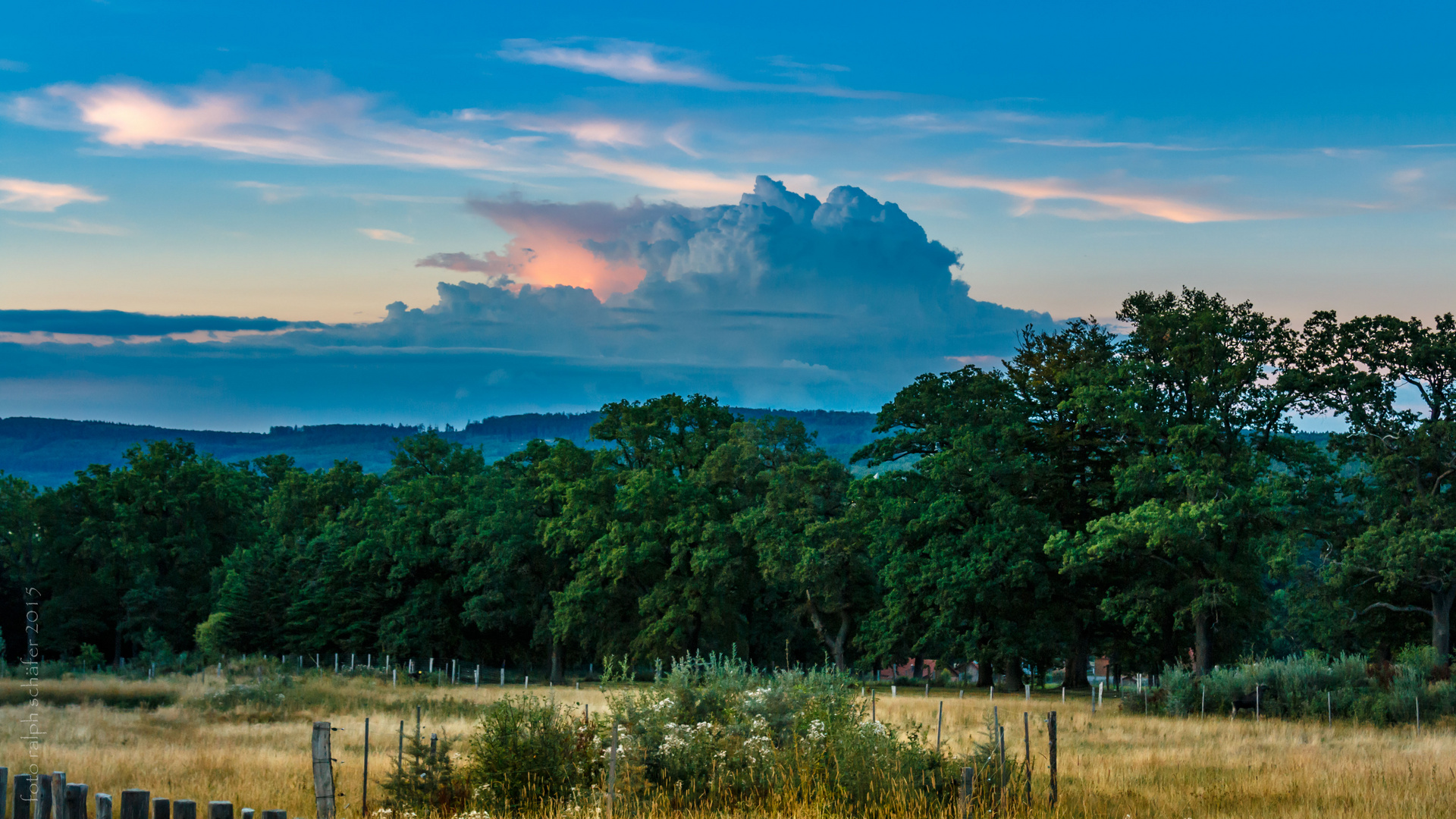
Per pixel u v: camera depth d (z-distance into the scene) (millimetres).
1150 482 47500
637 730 15930
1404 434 43688
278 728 27859
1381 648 46344
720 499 64375
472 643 70750
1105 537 45375
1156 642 55031
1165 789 17484
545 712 15984
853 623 61938
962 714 33438
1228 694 36938
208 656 57531
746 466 62688
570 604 62438
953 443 53500
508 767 14938
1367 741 27172
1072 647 55656
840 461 60344
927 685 53500
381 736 26047
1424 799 15992
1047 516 53531
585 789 14500
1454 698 33625
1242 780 18625
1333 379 44625
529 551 68875
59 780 8484
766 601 67875
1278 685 37094
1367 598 45094
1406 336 44125
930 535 54250
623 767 14641
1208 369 47125
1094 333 57906
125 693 37406
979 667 56719
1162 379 49375
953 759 16797
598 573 62281
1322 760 21797
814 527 55625
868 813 13789
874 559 56031
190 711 32812
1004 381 58469
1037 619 52125
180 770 18625
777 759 15078
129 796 8203
